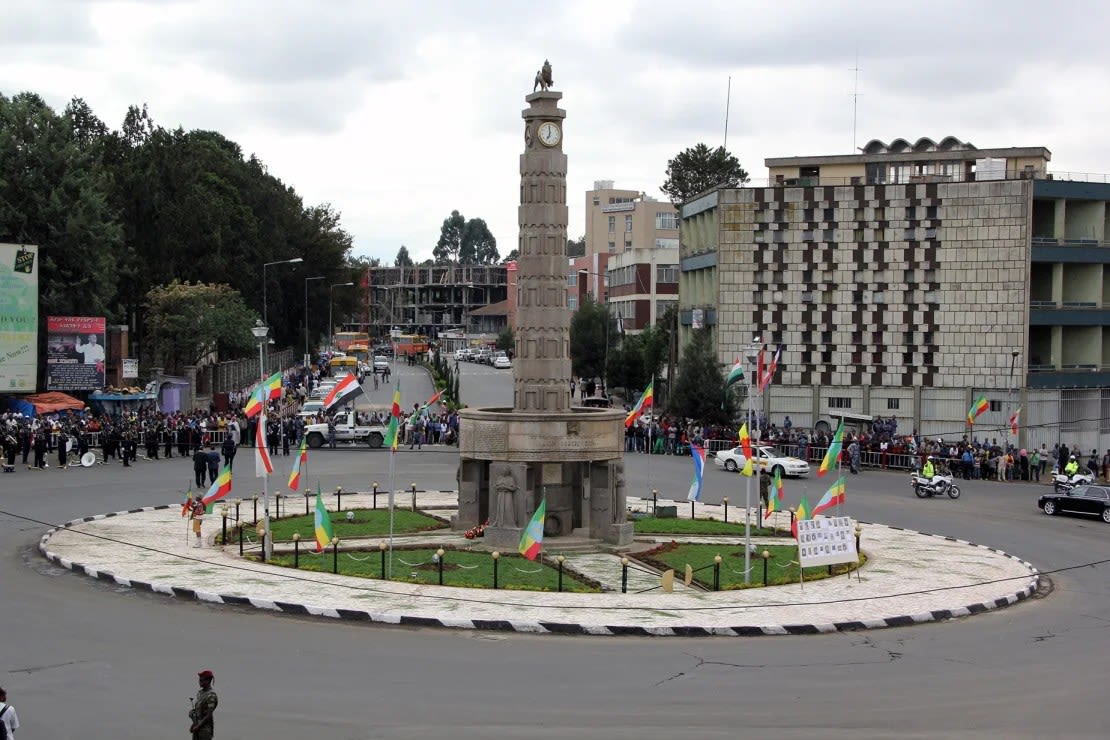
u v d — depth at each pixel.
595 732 16.48
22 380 58.31
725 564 31.14
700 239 77.88
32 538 31.73
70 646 20.52
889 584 28.44
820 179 79.44
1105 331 71.12
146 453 56.81
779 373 70.19
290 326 118.19
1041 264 69.50
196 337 78.56
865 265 68.75
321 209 121.06
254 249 101.38
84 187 68.44
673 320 88.56
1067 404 67.06
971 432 60.78
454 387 91.62
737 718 17.28
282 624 22.66
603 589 27.06
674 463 58.75
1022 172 72.50
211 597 24.45
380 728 16.48
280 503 41.28
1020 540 37.03
